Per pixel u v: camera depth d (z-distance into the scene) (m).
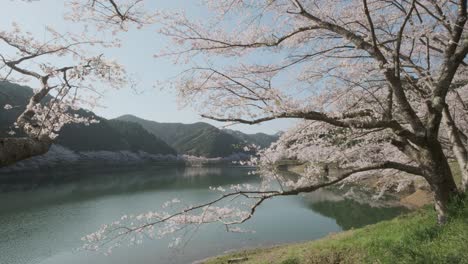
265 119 4.84
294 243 20.16
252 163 7.48
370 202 29.03
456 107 7.89
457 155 5.77
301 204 34.25
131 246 20.41
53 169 71.06
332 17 6.04
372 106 6.21
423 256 4.43
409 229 6.84
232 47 5.47
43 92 4.78
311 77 6.72
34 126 4.40
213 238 21.81
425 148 4.91
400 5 6.08
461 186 5.50
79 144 93.56
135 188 49.09
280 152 7.25
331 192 40.78
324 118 4.68
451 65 4.82
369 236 9.16
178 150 165.50
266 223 25.94
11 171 60.66
